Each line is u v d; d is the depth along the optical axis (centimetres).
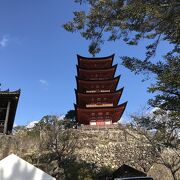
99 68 6181
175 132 2453
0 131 4172
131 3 1210
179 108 1491
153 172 3900
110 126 5291
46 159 3894
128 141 4584
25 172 1897
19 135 4338
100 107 5828
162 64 1480
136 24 1269
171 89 1433
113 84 6122
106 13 1300
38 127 4553
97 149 4459
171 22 1191
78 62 6309
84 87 6159
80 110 5788
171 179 3806
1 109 4059
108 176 3775
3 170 1869
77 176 3762
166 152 3906
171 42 1323
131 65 1500
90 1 1326
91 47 1446
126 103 5788
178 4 1141
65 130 4566
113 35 1372
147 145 4362
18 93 3850
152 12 1158
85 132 4791
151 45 1404
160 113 1716
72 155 4072
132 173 3303
